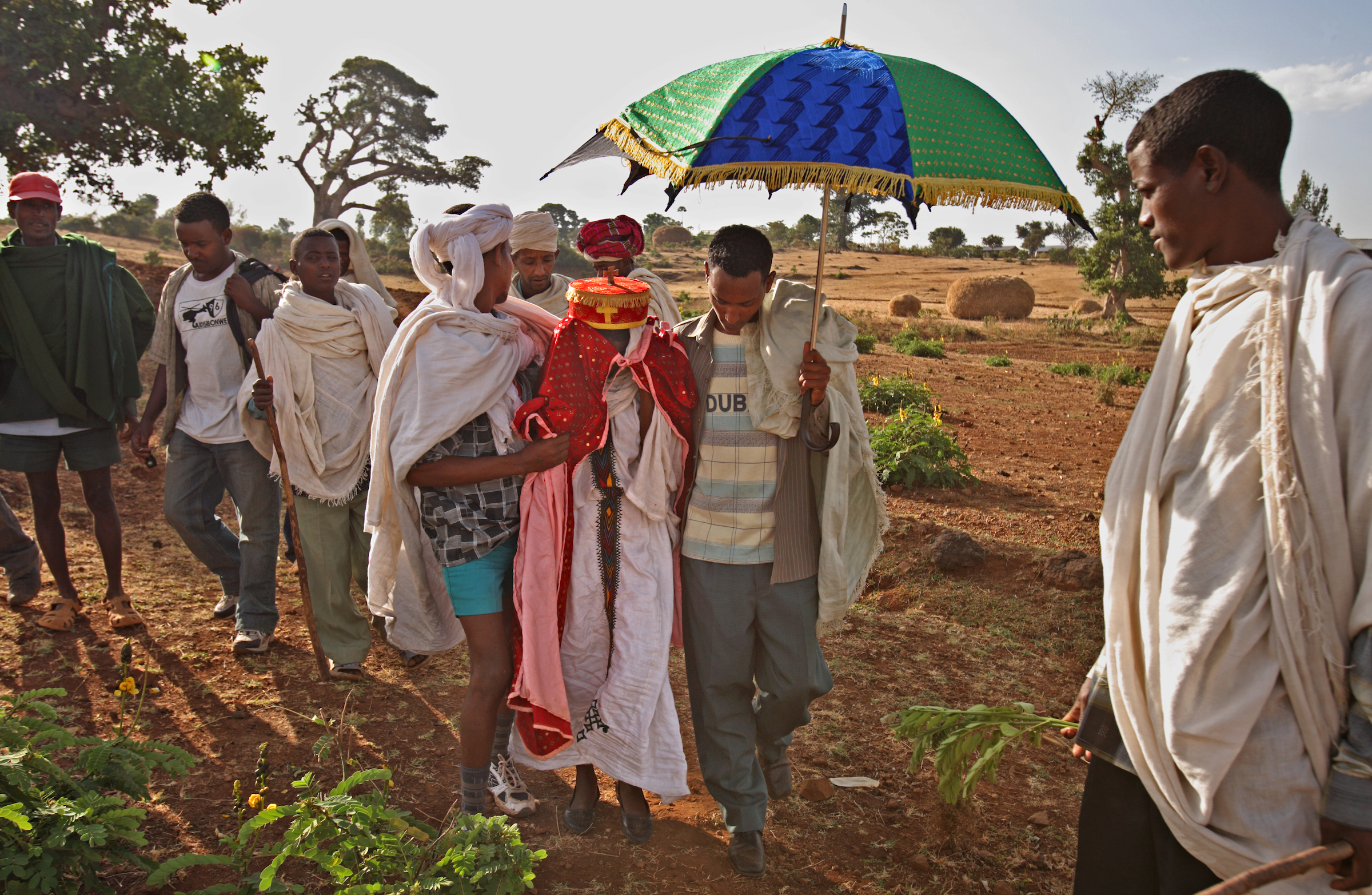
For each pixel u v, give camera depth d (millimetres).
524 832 3340
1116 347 27797
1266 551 1777
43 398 4520
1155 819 2055
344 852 2725
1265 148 1857
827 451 3092
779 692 3193
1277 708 1802
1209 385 1854
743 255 2930
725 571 3111
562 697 3096
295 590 5516
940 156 2576
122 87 16391
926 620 5441
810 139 2531
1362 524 1682
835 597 3162
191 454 4688
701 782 3801
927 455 8500
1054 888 3137
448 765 3693
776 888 3074
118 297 4656
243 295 4469
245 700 4082
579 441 3025
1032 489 8523
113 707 3900
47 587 5156
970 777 2711
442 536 3045
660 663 3111
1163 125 1938
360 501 4359
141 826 3119
